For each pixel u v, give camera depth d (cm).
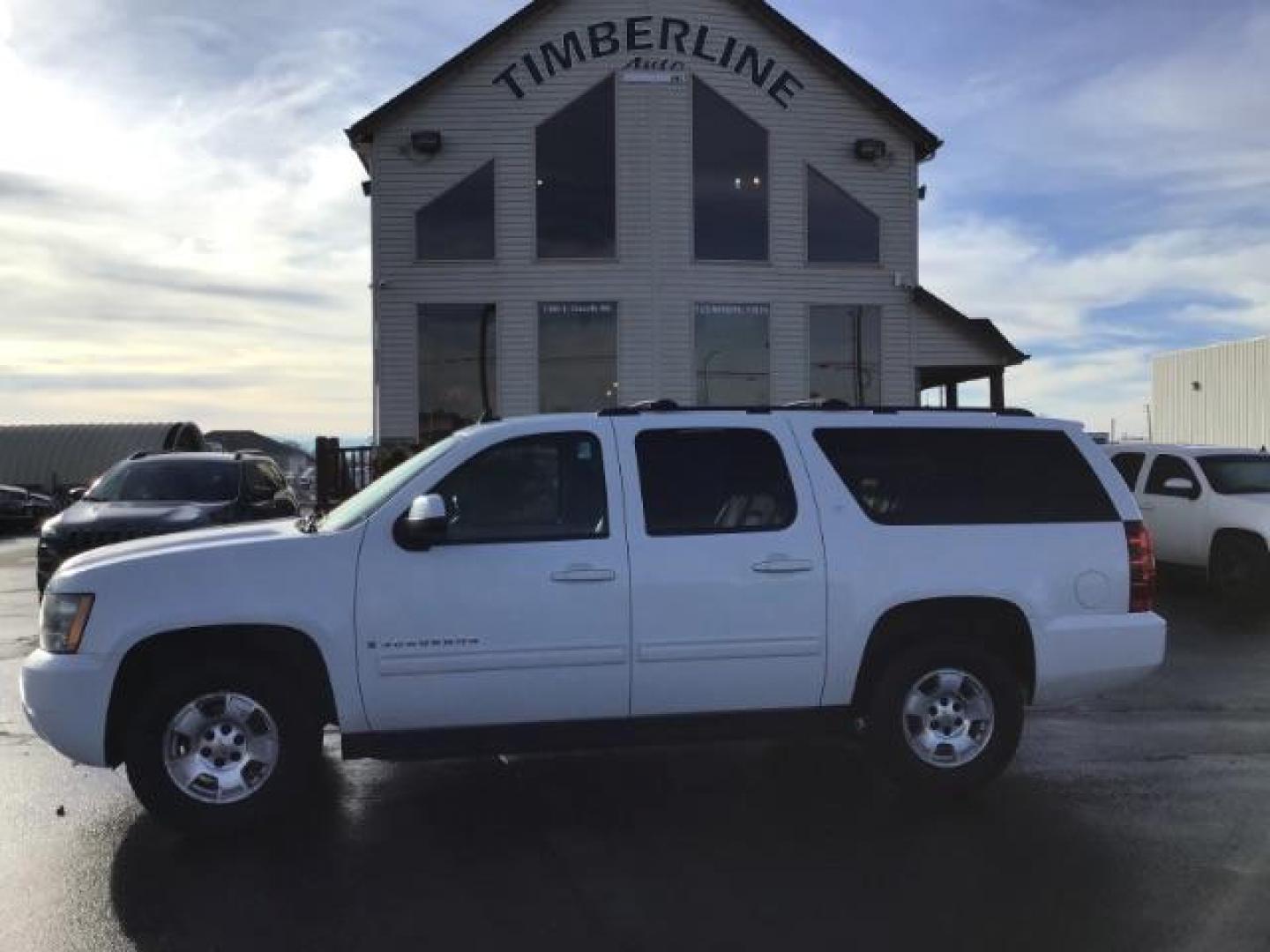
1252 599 1193
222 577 504
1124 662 571
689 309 1789
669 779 599
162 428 4150
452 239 1767
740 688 538
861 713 559
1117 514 582
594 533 531
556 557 522
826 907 430
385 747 513
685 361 1791
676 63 1791
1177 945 397
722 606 534
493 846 498
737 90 1812
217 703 505
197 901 439
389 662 508
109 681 495
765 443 559
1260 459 1291
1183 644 986
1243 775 604
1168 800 561
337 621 505
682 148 1792
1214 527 1234
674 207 1789
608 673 525
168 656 516
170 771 499
